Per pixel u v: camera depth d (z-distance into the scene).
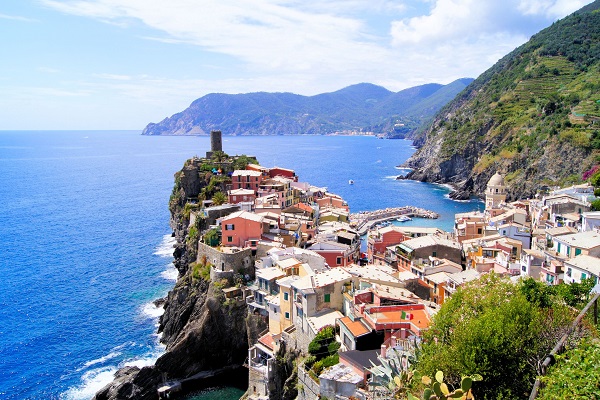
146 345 109.81
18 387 93.69
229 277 106.31
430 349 46.97
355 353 62.06
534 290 62.47
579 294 63.56
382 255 125.06
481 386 40.44
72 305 130.38
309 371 64.62
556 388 29.73
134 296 136.75
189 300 111.00
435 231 136.25
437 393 29.30
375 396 48.81
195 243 133.62
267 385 80.25
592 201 129.88
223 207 139.50
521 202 173.00
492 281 56.84
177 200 189.75
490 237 118.88
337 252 113.00
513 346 41.47
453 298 54.19
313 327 74.44
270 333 91.31
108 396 88.56
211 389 94.44
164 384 94.69
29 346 108.81
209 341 99.81
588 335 38.97
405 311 70.00
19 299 133.88
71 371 99.31
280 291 88.06
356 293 74.19
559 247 91.88
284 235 119.31
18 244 188.50
